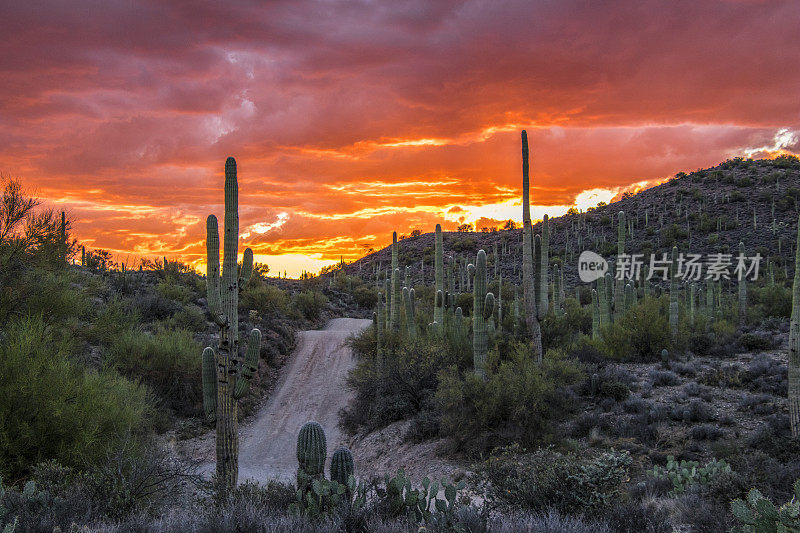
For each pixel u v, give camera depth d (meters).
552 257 104.06
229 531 5.78
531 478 7.88
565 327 22.38
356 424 23.00
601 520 6.83
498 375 15.49
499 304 35.03
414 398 20.95
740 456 10.77
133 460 7.92
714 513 7.82
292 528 5.72
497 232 163.25
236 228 9.99
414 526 6.23
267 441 23.69
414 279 106.25
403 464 16.14
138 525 5.82
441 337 23.03
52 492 6.99
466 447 15.07
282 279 84.94
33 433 9.84
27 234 14.38
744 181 122.94
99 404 11.19
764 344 24.59
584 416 15.23
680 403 15.90
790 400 12.28
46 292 14.13
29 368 10.41
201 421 22.67
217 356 9.95
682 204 120.81
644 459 12.49
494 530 5.87
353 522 6.29
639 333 24.06
